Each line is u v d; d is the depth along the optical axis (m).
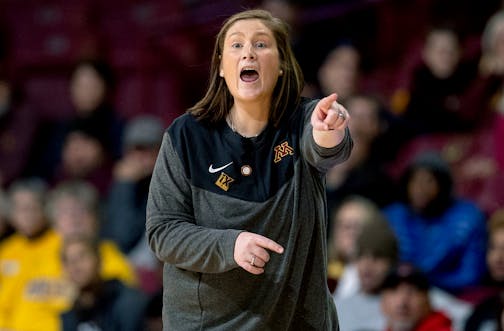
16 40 29.62
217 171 8.31
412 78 22.58
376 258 16.08
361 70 26.00
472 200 20.47
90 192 20.61
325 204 8.60
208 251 7.95
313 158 8.06
